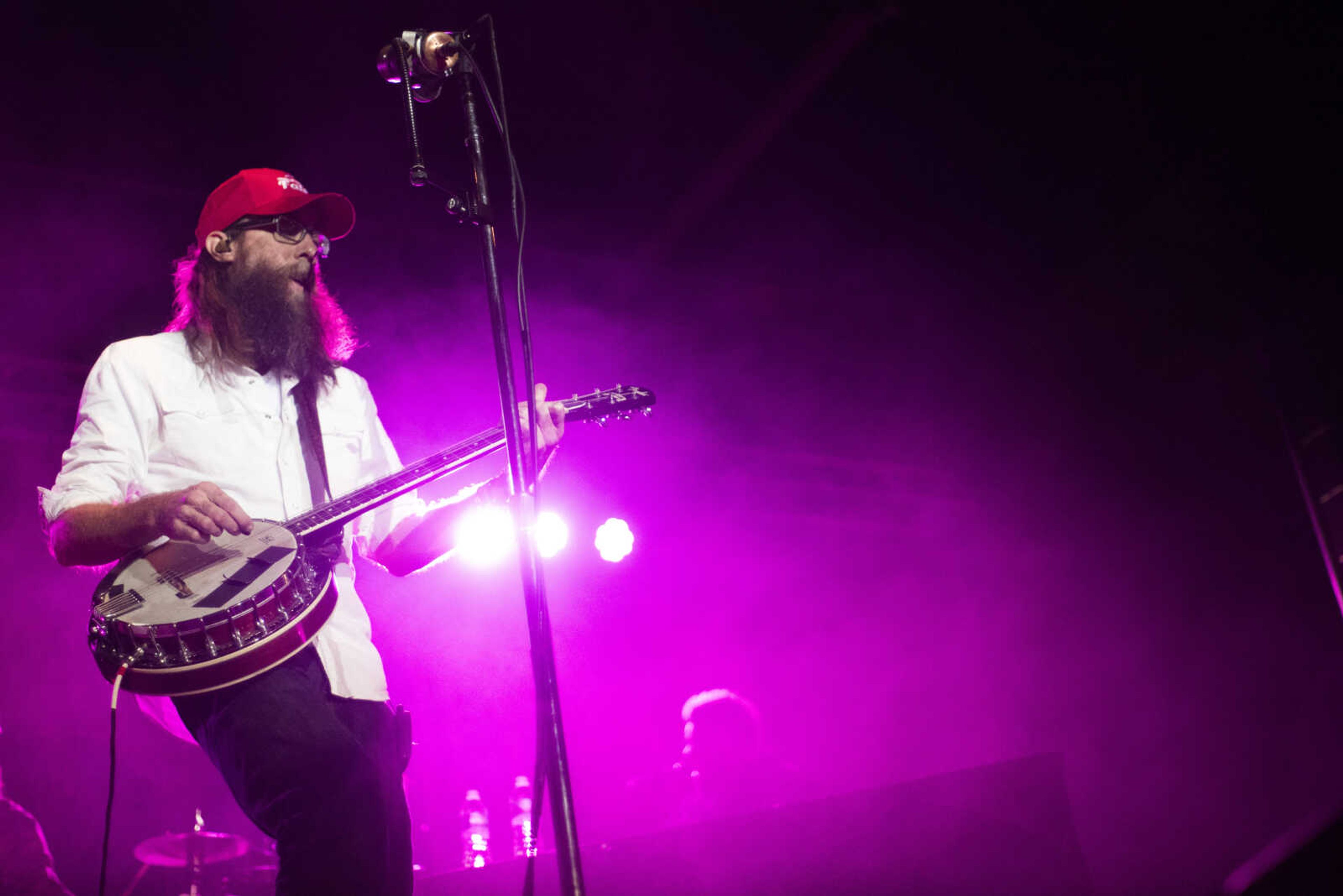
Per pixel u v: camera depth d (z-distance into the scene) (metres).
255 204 2.85
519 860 3.54
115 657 2.26
